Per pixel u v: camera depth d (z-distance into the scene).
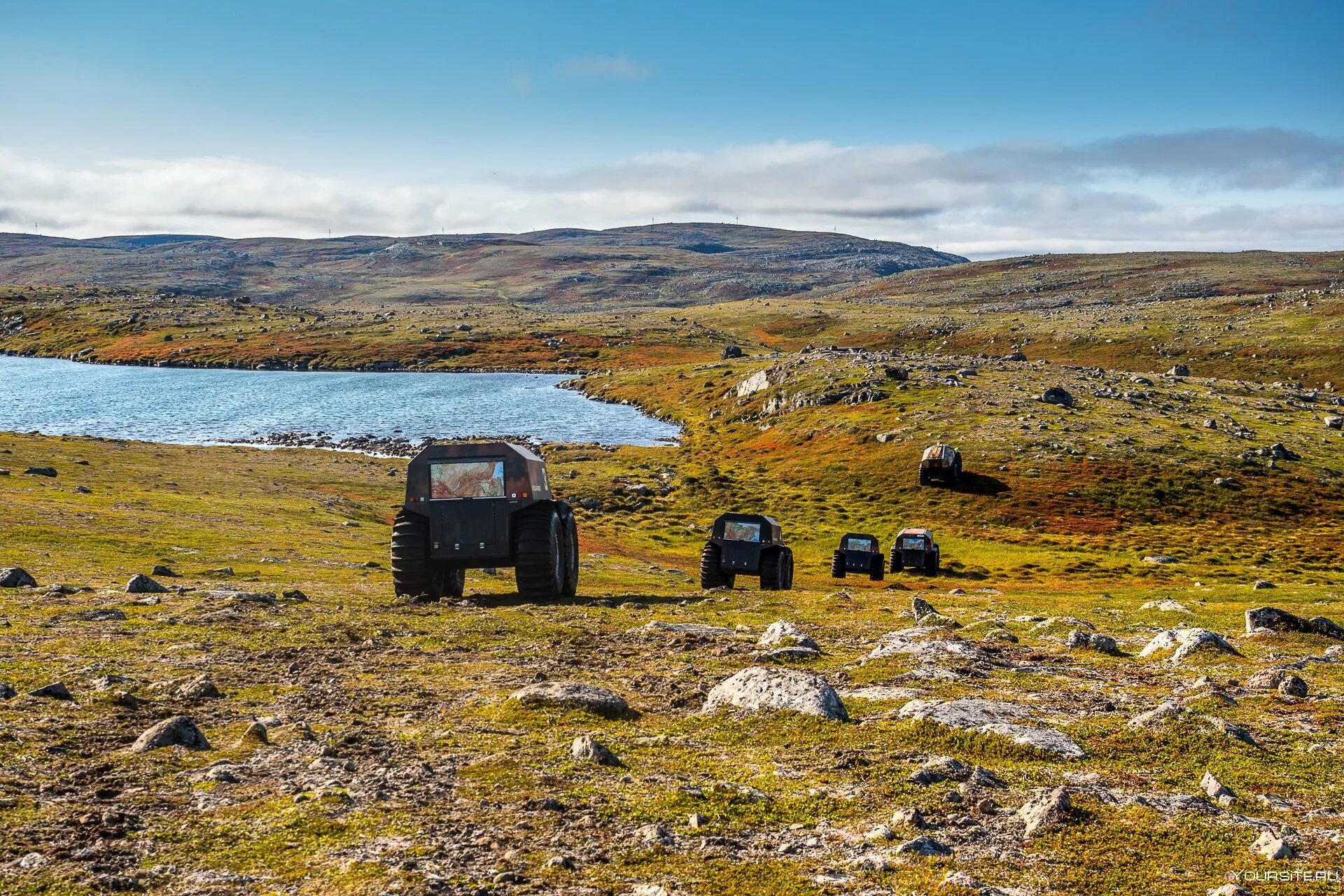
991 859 8.23
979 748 11.20
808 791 9.77
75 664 14.65
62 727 11.05
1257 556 75.06
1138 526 86.44
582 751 10.57
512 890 7.34
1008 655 17.56
